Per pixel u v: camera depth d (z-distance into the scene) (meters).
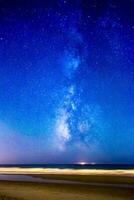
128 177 28.05
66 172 42.56
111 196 16.80
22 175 38.72
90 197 17.05
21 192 20.59
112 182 23.73
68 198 17.22
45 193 19.44
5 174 42.91
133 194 16.88
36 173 42.16
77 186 21.69
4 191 21.73
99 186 21.00
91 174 35.69
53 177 32.38
